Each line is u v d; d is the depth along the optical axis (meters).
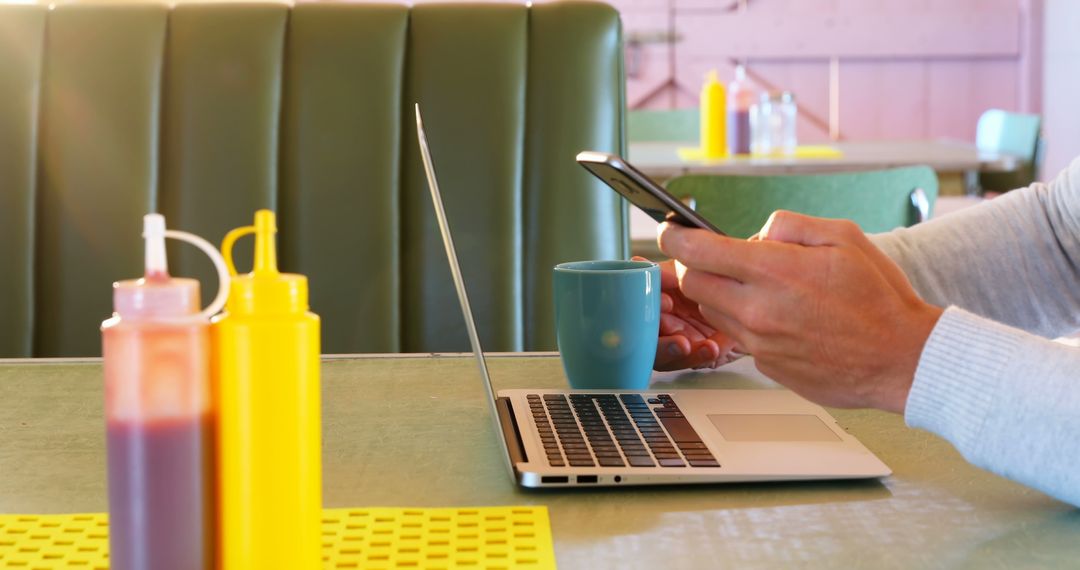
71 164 1.68
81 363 1.13
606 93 1.70
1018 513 0.69
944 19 5.73
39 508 0.71
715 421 0.86
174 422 0.53
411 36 1.70
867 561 0.62
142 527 0.53
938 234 1.16
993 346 0.71
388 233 1.68
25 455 0.83
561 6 1.71
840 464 0.76
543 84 1.69
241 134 1.68
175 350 0.52
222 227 1.68
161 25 1.70
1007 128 3.83
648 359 1.01
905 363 0.76
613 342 0.98
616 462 0.75
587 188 1.69
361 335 1.68
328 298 1.68
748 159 3.07
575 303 0.99
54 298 1.68
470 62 1.69
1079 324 1.17
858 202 2.17
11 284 1.67
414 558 0.61
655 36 5.70
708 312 0.84
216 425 0.54
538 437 0.82
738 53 5.73
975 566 0.61
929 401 0.74
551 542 0.65
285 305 0.54
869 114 5.83
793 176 2.13
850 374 0.77
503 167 1.68
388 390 1.02
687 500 0.72
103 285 1.68
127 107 1.68
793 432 0.83
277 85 1.69
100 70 1.68
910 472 0.78
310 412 0.55
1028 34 5.74
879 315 0.76
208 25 1.70
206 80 1.68
